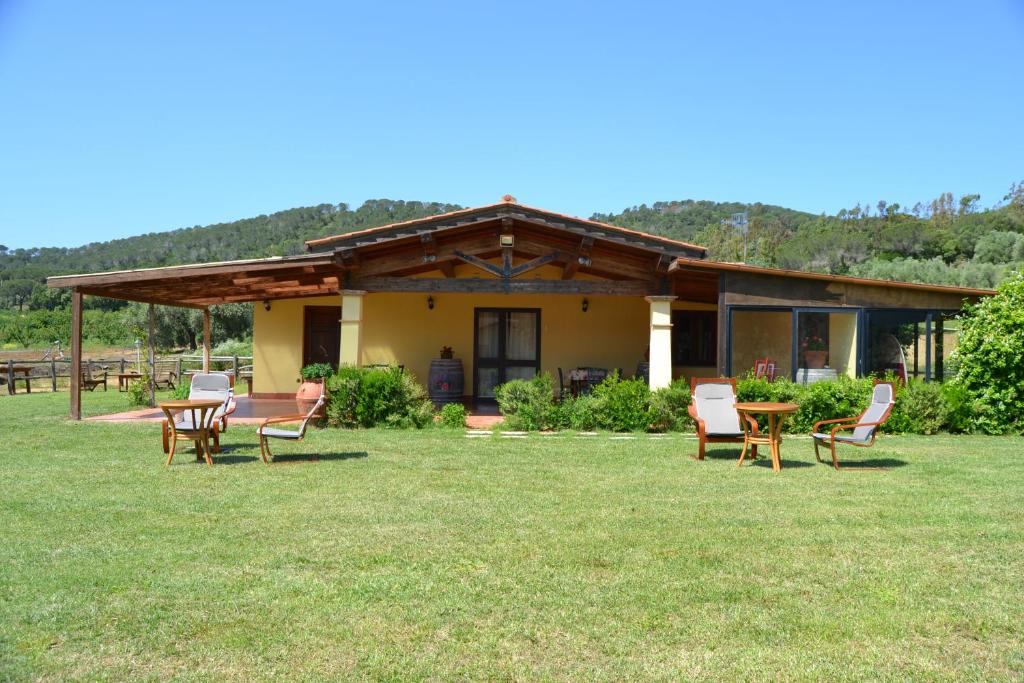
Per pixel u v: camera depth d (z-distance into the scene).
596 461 8.45
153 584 4.20
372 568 4.51
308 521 5.62
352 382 11.52
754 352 12.10
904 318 11.90
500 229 12.23
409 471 7.78
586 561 4.64
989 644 3.46
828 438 8.12
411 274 15.73
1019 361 10.77
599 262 12.16
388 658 3.32
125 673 3.17
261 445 8.35
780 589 4.14
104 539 5.11
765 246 64.06
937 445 9.84
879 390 8.36
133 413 13.77
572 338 15.68
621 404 11.31
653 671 3.21
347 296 12.08
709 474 7.66
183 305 16.17
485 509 6.02
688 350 15.74
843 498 6.46
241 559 4.66
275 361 16.48
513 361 15.73
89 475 7.49
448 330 15.75
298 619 3.73
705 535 5.22
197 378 9.37
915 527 5.44
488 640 3.50
